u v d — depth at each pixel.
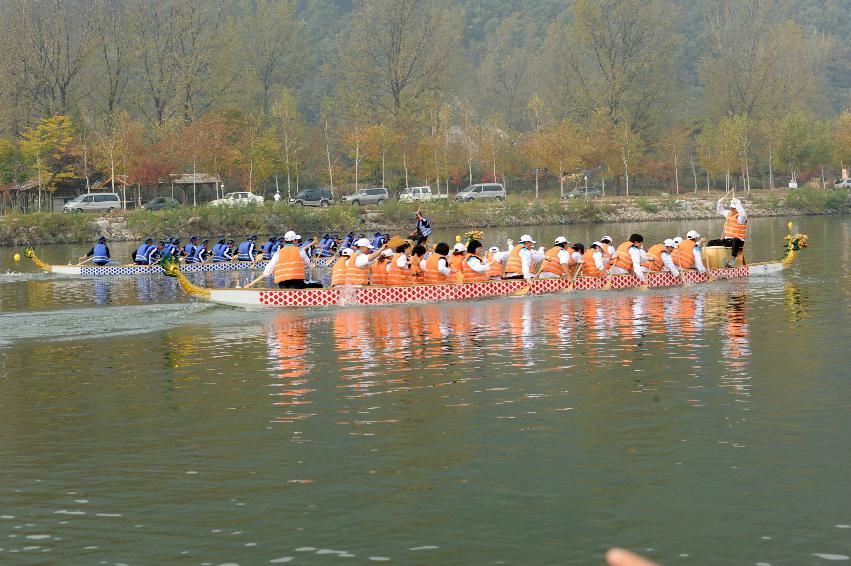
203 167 109.62
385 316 28.05
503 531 11.09
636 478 12.81
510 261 32.56
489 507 11.84
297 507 11.96
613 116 137.00
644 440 14.52
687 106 184.50
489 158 128.12
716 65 155.38
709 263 36.94
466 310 29.06
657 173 141.38
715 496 12.11
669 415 15.95
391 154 121.81
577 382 18.55
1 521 11.70
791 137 134.88
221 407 17.12
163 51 131.50
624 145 129.12
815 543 10.65
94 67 128.62
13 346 23.94
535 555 10.43
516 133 140.00
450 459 13.74
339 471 13.30
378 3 138.38
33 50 116.06
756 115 147.75
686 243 35.41
